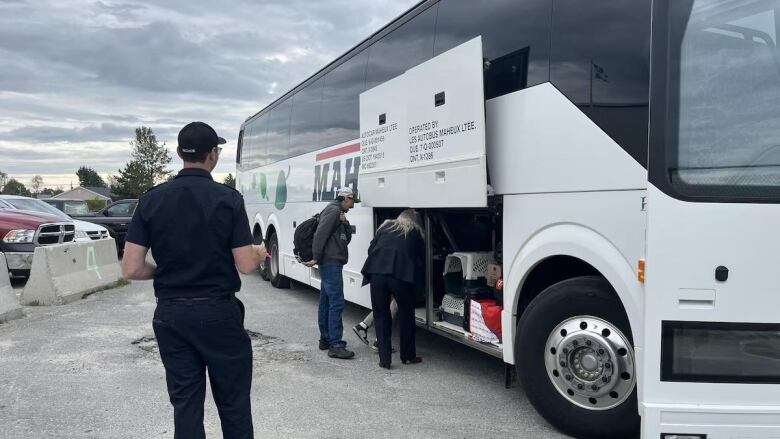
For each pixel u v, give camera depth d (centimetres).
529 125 455
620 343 402
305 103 1018
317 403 512
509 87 480
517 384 550
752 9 335
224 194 337
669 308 325
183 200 329
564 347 425
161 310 327
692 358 324
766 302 316
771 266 316
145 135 8050
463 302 576
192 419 324
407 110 605
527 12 466
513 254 474
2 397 529
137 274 330
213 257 329
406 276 602
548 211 436
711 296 320
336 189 860
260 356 670
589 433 419
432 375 596
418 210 629
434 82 554
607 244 391
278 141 1197
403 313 622
